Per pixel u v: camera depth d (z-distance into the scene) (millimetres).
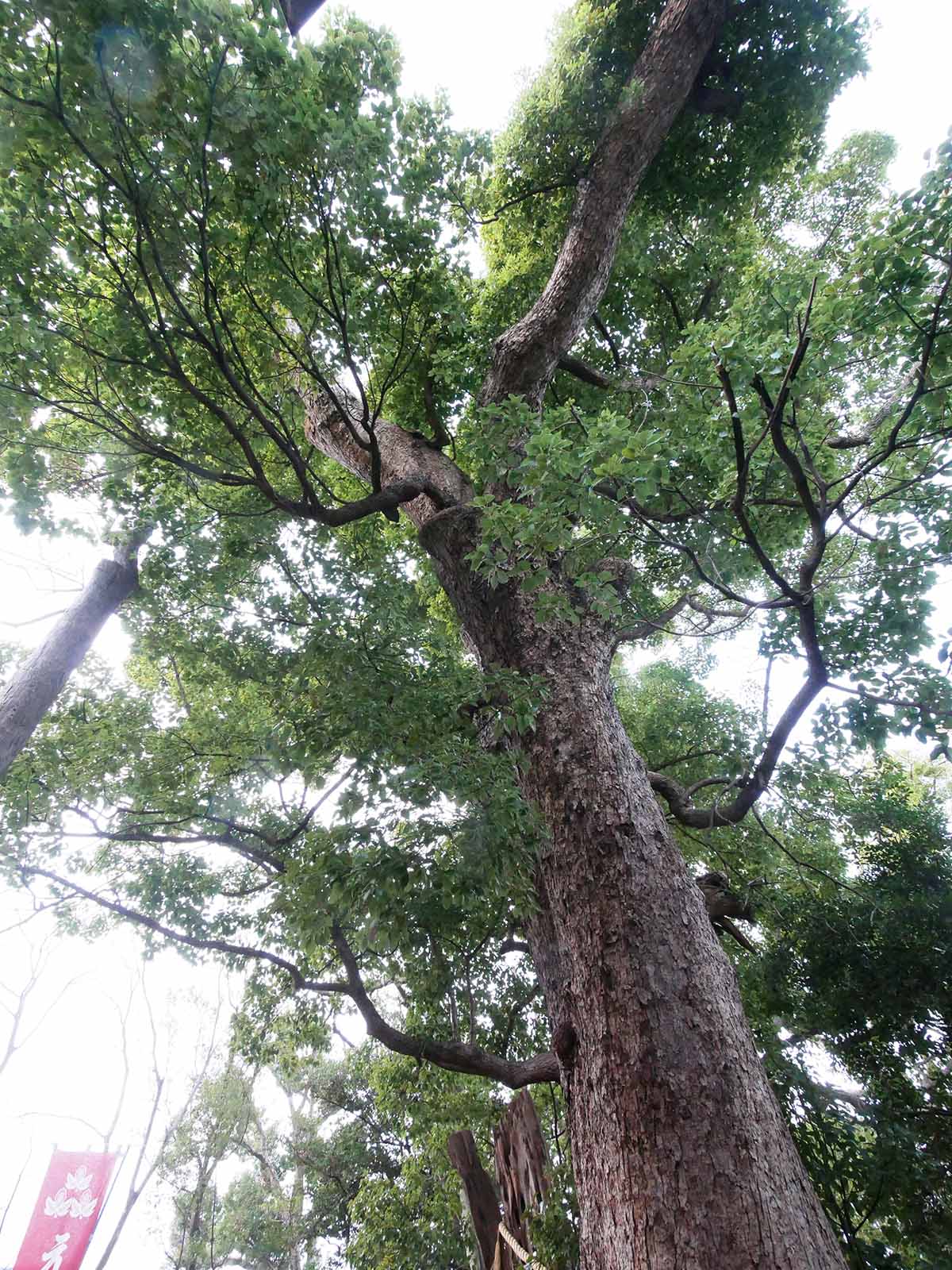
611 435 3463
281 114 3686
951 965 5984
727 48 7914
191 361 5027
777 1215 2547
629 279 8789
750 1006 6758
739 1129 2799
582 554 4691
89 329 4723
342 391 7859
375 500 5547
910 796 8422
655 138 7246
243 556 7008
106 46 3121
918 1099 5848
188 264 4102
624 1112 2979
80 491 6344
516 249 9406
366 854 3758
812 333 3473
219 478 4730
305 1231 14953
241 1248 17219
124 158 3488
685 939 3490
